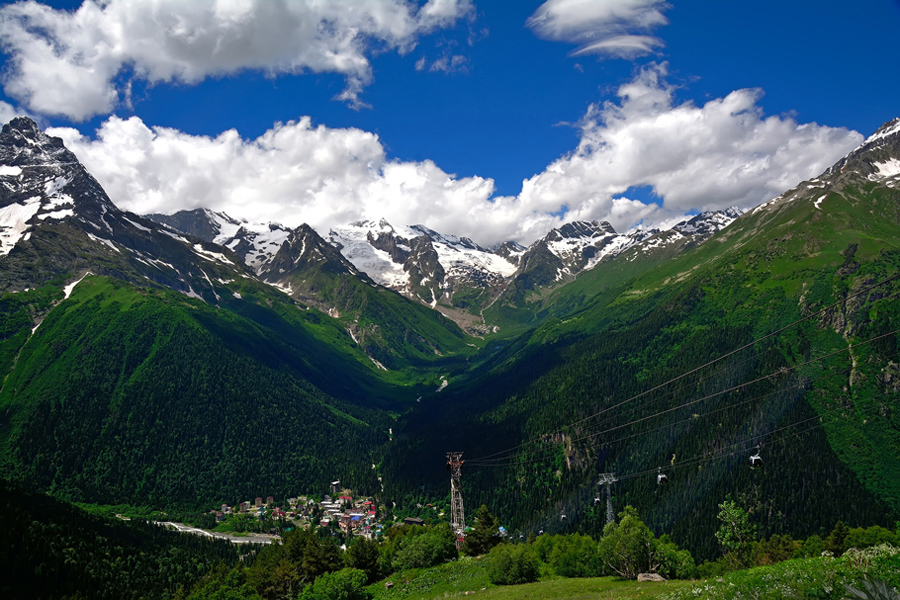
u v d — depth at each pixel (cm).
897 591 1806
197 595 11494
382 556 14538
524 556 10481
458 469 15462
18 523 14588
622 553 9031
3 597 12419
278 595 12450
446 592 10162
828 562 3891
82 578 14012
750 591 3891
